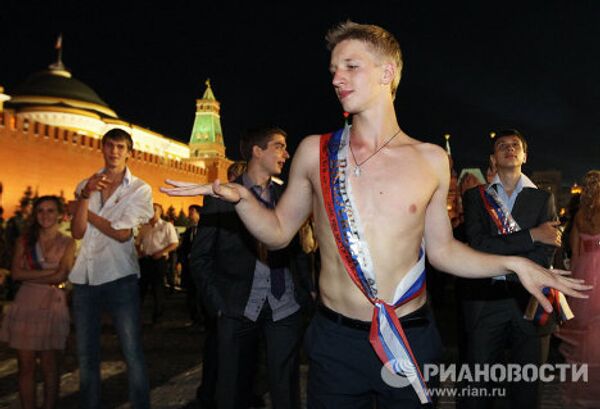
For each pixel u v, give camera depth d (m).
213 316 3.32
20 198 25.09
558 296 2.97
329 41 1.92
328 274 1.91
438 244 1.94
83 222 3.52
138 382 3.58
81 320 3.58
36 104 49.56
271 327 3.23
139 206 3.72
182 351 6.63
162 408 4.35
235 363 3.21
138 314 3.68
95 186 3.49
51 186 26.80
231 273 3.24
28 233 3.87
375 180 1.82
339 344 1.87
